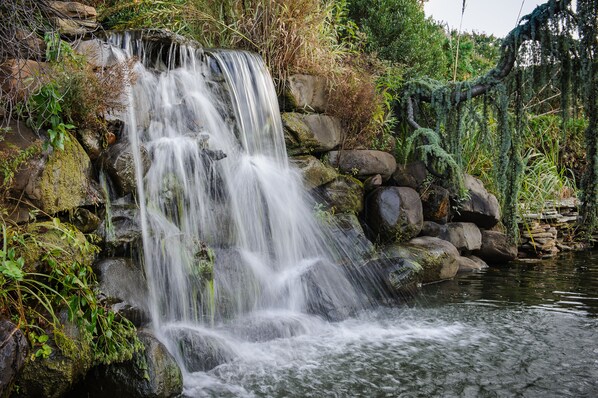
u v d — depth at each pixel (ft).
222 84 16.80
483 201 24.04
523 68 21.26
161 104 15.20
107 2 19.25
